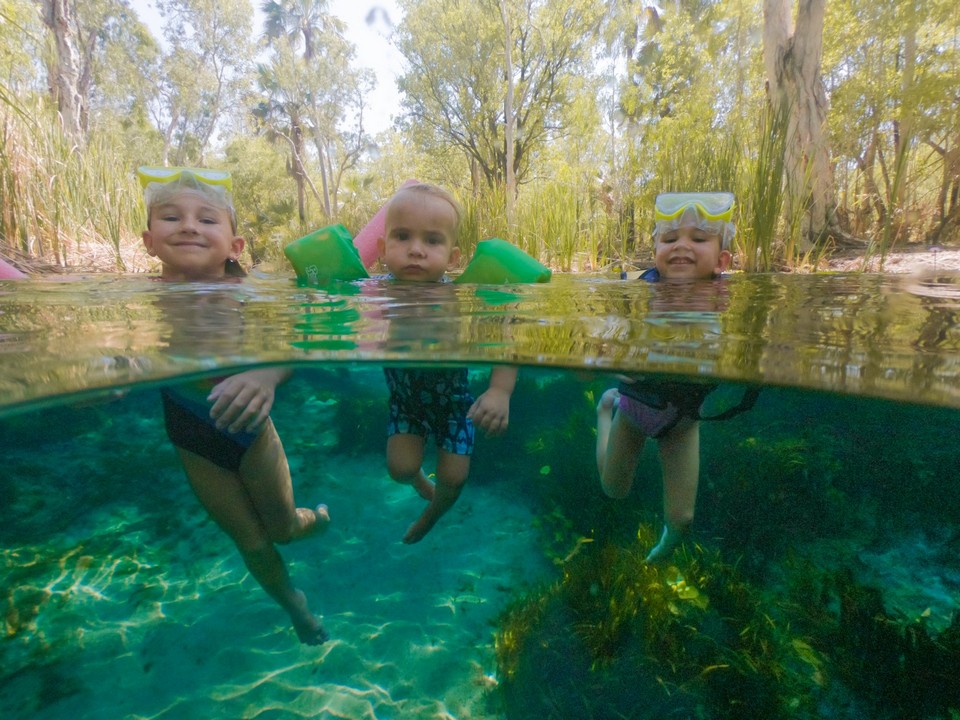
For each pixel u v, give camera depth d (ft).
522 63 59.52
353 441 18.63
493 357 7.59
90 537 13.38
